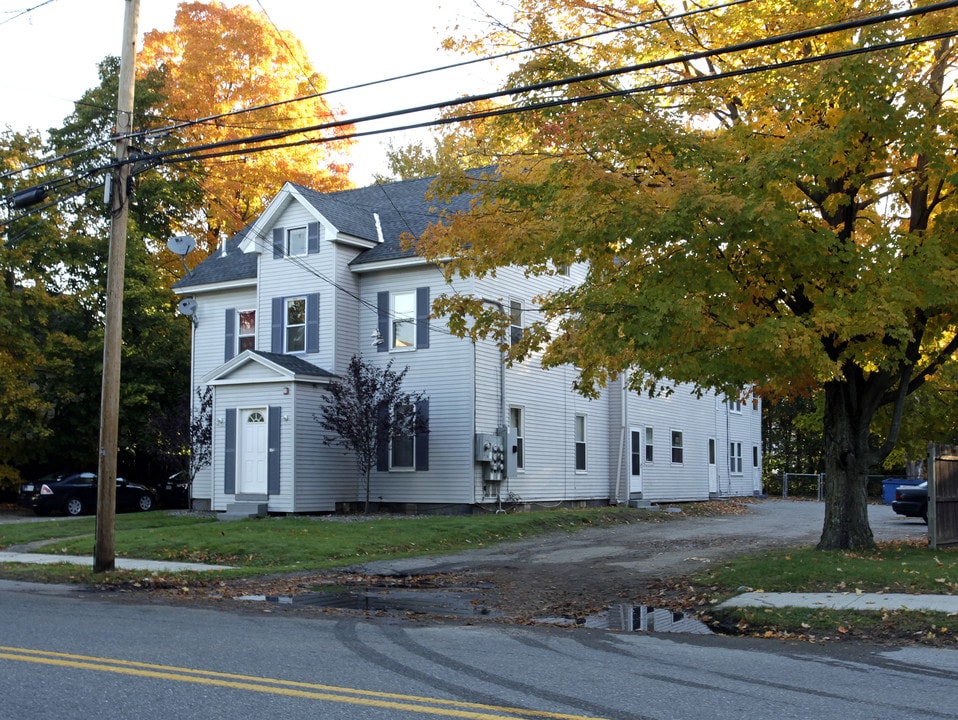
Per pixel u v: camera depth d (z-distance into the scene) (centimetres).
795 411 4962
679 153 1312
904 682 747
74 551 1822
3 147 3319
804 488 4728
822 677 764
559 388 2903
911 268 1257
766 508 3319
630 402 3194
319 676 726
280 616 1098
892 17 993
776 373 1384
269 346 2758
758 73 1360
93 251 3406
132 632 937
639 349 1372
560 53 1431
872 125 1240
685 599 1266
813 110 1312
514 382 2683
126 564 1614
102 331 3234
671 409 3512
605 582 1445
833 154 1237
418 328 2611
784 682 743
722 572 1385
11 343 3006
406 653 848
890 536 1973
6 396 2928
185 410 3000
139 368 3353
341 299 2667
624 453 3138
